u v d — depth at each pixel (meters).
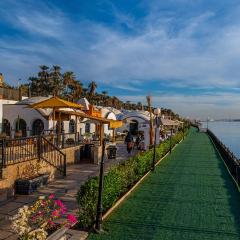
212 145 41.81
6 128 30.42
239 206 10.95
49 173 14.06
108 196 9.58
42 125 28.98
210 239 7.91
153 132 28.45
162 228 8.58
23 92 37.22
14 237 7.59
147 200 11.50
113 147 22.39
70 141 21.95
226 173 18.22
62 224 7.07
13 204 10.51
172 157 26.28
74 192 12.22
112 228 8.43
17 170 12.04
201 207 10.76
